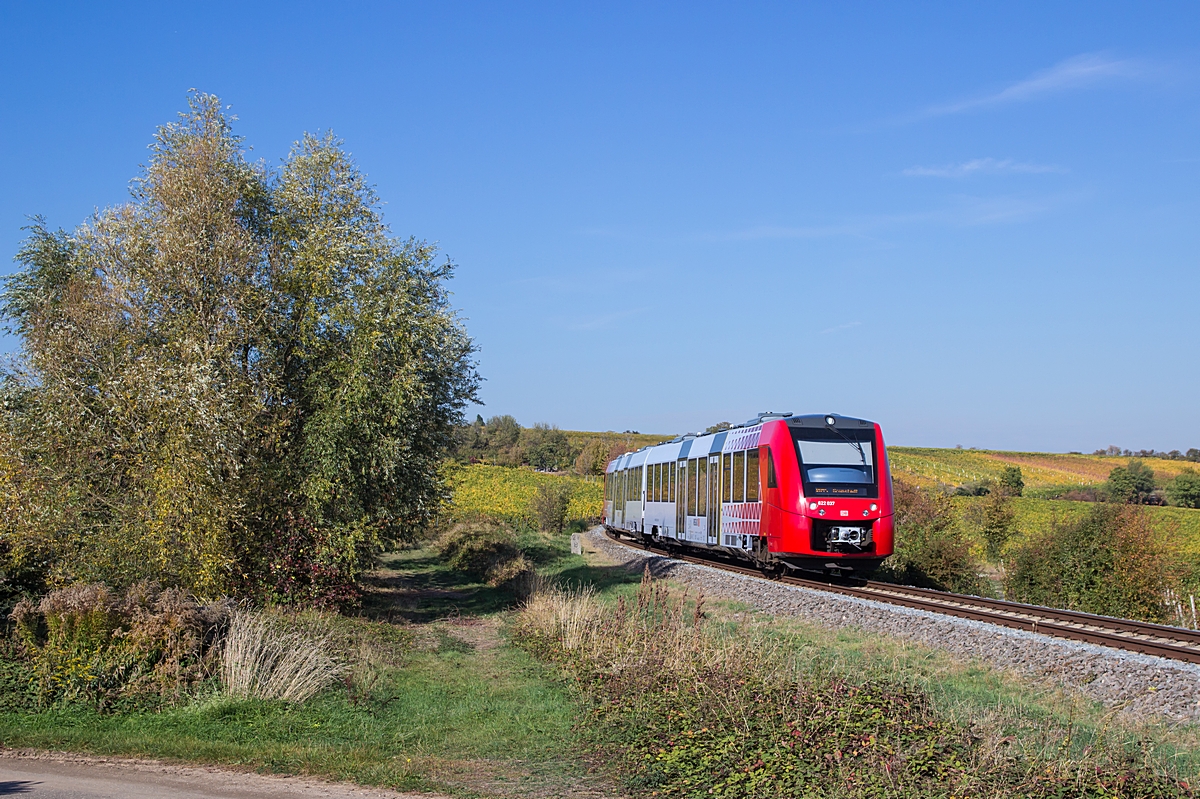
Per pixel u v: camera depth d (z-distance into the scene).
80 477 17.25
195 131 20.34
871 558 21.39
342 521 18.95
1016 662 12.88
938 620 15.41
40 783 7.75
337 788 8.10
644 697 10.91
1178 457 127.81
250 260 19.44
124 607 11.94
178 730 9.91
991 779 7.46
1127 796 7.29
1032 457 126.44
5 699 10.48
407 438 19.50
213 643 12.07
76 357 18.00
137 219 19.59
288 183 20.86
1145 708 10.51
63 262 22.73
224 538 16.81
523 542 37.88
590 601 18.98
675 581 24.88
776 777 7.86
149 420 16.72
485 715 11.20
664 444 34.66
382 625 17.38
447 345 21.33
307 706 11.13
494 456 107.62
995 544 36.44
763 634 15.50
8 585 15.95
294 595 18.09
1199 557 29.61
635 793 8.17
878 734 8.39
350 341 19.58
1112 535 23.73
